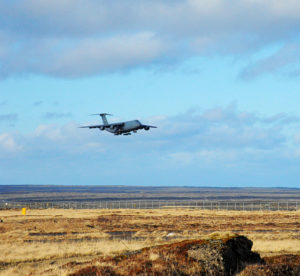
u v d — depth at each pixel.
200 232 171.00
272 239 146.38
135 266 65.06
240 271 67.12
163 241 138.38
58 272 70.56
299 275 64.31
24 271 83.06
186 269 64.19
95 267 65.56
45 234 171.62
